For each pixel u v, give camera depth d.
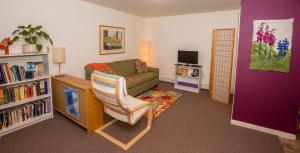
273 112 2.48
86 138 2.34
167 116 3.10
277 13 2.27
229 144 2.27
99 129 2.56
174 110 3.38
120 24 4.70
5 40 2.42
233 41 3.57
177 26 5.26
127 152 2.08
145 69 4.97
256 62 2.48
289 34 2.23
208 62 4.90
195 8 4.19
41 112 2.81
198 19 4.87
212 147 2.21
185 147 2.20
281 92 2.39
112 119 2.91
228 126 2.75
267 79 2.45
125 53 5.02
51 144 2.19
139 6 4.06
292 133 2.40
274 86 2.42
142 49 5.70
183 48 5.26
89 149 2.11
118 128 2.62
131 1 3.62
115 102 2.13
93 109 2.46
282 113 2.42
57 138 2.32
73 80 2.77
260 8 2.36
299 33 2.19
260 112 2.58
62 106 2.88
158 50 5.76
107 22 4.27
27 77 2.62
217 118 3.04
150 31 5.80
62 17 3.25
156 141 2.31
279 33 2.29
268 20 2.32
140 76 4.33
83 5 3.62
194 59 4.79
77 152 2.05
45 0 2.95
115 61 4.55
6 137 2.30
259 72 2.49
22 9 2.67
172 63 5.55
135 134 2.47
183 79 4.99
